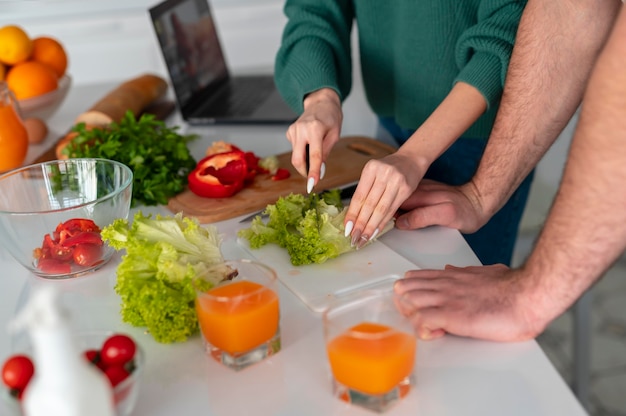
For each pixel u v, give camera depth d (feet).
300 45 5.30
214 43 7.52
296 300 3.45
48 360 2.06
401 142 5.98
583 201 2.81
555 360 8.48
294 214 3.96
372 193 3.74
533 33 4.05
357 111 7.24
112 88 7.57
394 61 5.50
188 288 3.12
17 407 2.39
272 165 4.93
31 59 6.12
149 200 4.67
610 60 2.65
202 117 6.39
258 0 9.13
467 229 4.22
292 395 2.79
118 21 9.16
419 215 4.09
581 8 3.87
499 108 4.31
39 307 2.02
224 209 4.42
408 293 3.14
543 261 2.97
